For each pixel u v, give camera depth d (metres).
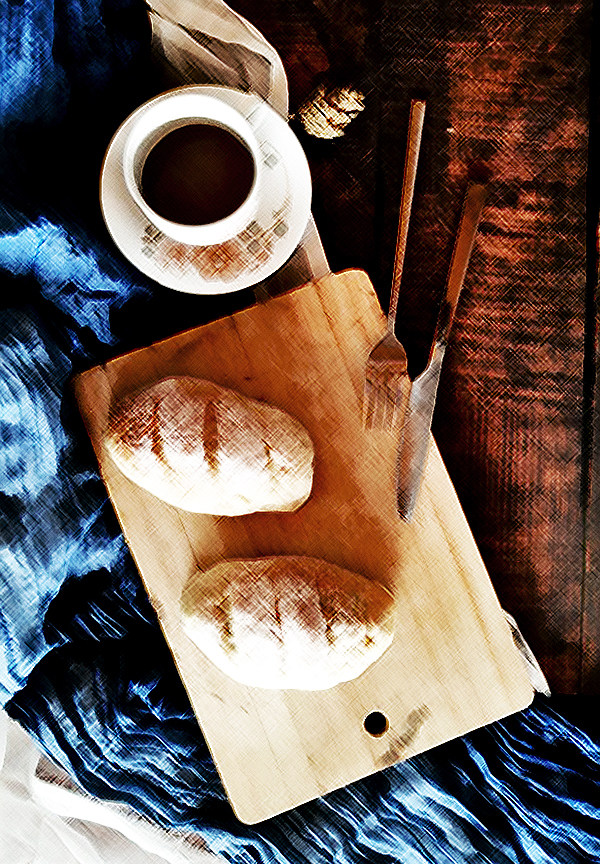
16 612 0.67
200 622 0.62
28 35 0.60
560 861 0.72
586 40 0.67
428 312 0.68
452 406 0.69
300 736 0.66
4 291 0.65
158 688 0.71
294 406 0.65
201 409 0.61
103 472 0.65
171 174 0.61
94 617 0.70
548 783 0.71
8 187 0.63
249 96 0.60
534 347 0.68
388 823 0.73
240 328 0.65
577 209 0.68
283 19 0.67
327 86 0.67
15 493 0.65
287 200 0.61
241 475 0.61
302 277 0.67
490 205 0.68
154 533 0.65
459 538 0.65
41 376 0.65
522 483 0.69
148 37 0.65
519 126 0.67
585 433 0.69
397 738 0.67
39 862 0.78
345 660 0.62
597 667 0.70
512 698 0.67
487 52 0.67
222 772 0.66
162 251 0.61
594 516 0.69
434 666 0.66
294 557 0.64
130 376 0.64
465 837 0.72
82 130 0.65
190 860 0.77
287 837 0.73
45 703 0.71
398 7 0.67
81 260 0.64
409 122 0.66
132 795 0.73
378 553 0.66
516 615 0.70
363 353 0.65
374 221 0.68
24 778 0.77
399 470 0.65
